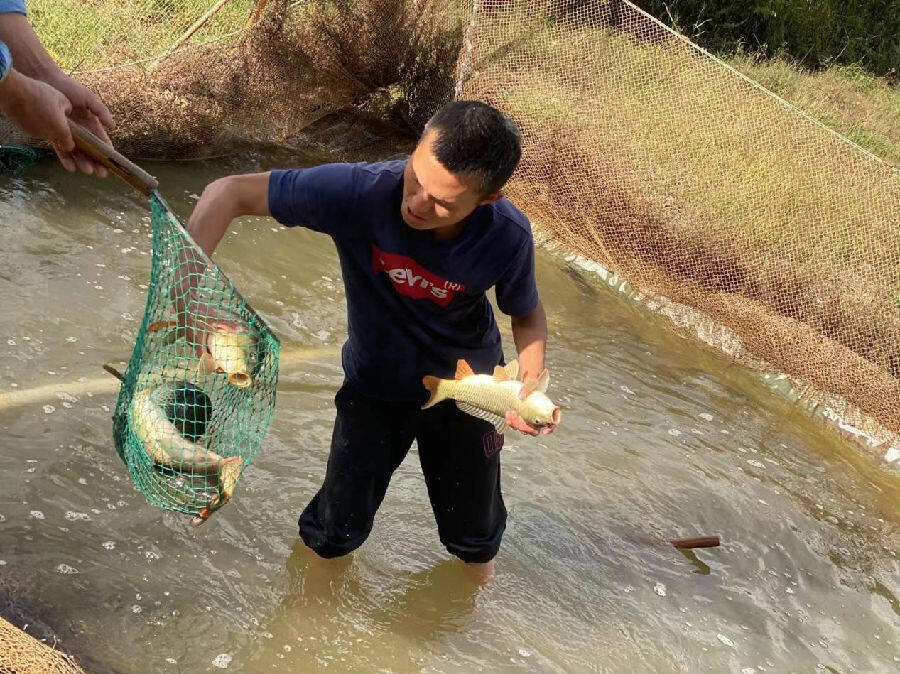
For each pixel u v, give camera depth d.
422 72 5.57
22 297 3.33
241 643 2.32
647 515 3.19
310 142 5.55
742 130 4.55
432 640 2.48
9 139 4.04
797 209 4.44
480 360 2.18
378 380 2.15
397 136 5.76
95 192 4.22
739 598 2.92
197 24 4.97
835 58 8.48
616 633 2.66
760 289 4.52
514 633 2.57
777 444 3.90
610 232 4.80
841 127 7.00
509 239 1.97
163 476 1.92
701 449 3.66
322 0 5.18
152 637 2.26
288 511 2.77
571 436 3.49
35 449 2.70
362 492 2.28
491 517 2.40
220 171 4.96
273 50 5.09
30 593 2.26
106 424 2.87
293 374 3.42
